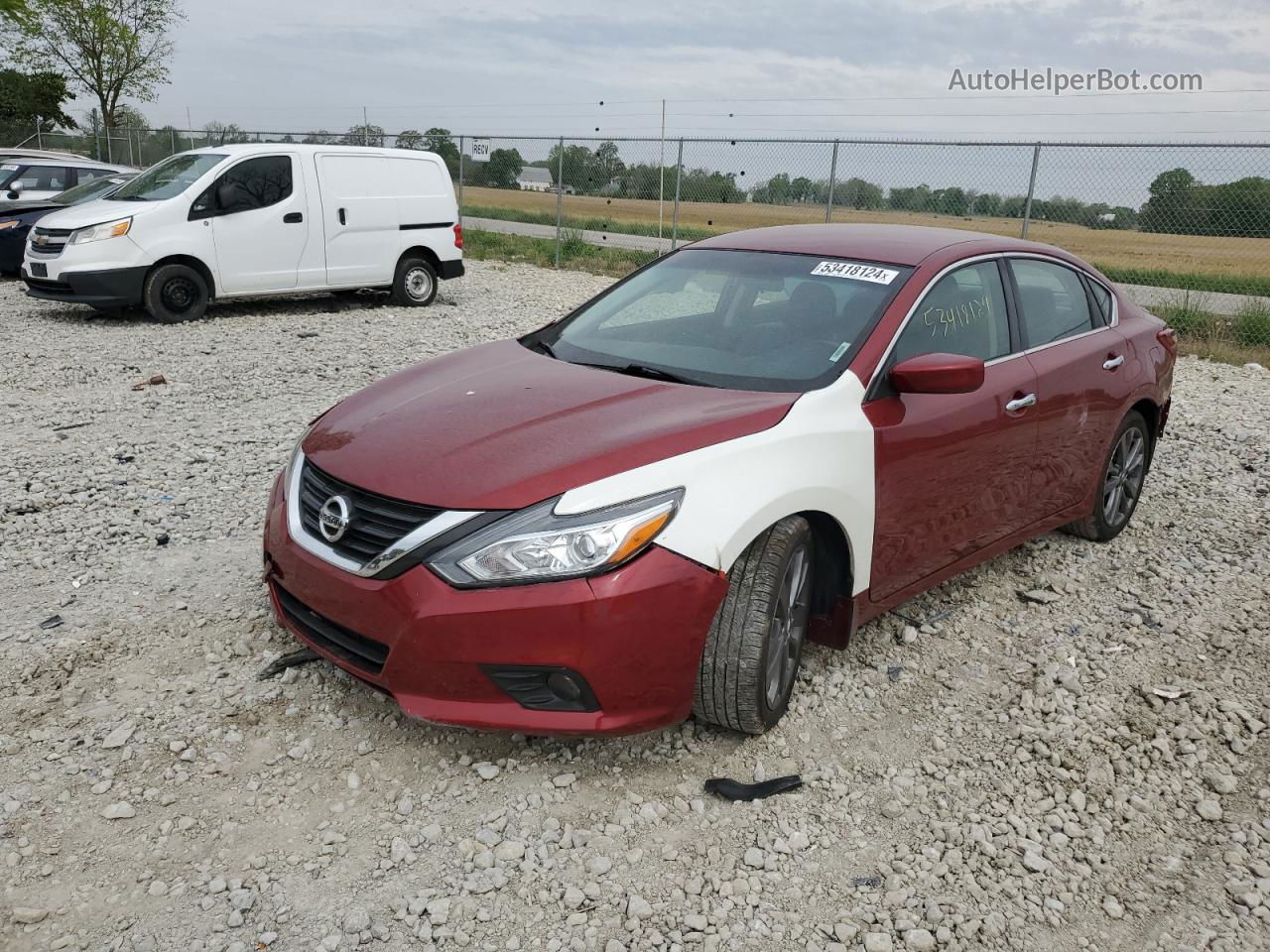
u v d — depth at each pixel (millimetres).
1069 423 4477
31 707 3301
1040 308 4492
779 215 17062
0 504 5078
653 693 2922
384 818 2867
